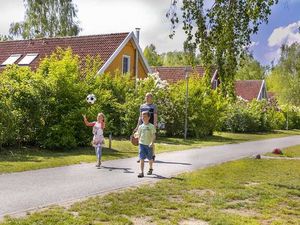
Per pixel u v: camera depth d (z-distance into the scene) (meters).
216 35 12.31
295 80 60.44
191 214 7.02
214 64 12.79
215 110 25.34
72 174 10.51
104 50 29.14
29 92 15.02
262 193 8.95
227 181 10.20
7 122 14.07
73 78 16.20
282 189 9.48
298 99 58.44
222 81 13.08
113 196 8.20
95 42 30.23
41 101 15.22
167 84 24.20
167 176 10.66
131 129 20.83
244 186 9.65
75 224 6.23
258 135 31.47
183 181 9.98
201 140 22.95
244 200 8.32
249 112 34.59
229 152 17.27
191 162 13.52
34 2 45.66
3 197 7.85
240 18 11.84
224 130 33.81
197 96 24.52
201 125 24.45
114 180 9.91
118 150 15.85
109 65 28.34
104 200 7.86
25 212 6.86
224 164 13.28
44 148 15.27
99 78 20.25
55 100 15.66
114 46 29.23
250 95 58.75
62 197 8.01
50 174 10.38
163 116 23.38
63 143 15.12
